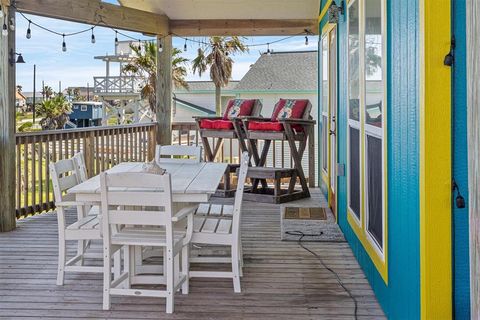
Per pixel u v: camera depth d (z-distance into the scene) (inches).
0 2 185.8
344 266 154.3
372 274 133.2
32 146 223.0
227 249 162.1
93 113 1012.5
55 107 960.9
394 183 105.3
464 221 80.6
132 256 133.0
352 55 168.4
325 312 118.6
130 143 285.9
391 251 109.3
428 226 81.4
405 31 93.3
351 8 169.9
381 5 114.5
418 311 86.4
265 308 121.2
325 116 273.4
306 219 218.4
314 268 152.3
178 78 756.6
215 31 296.0
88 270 137.6
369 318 114.8
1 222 196.9
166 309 118.4
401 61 96.8
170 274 118.0
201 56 657.0
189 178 142.1
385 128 111.5
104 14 245.4
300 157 271.3
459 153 80.4
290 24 298.2
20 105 1222.3
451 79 79.9
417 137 85.7
